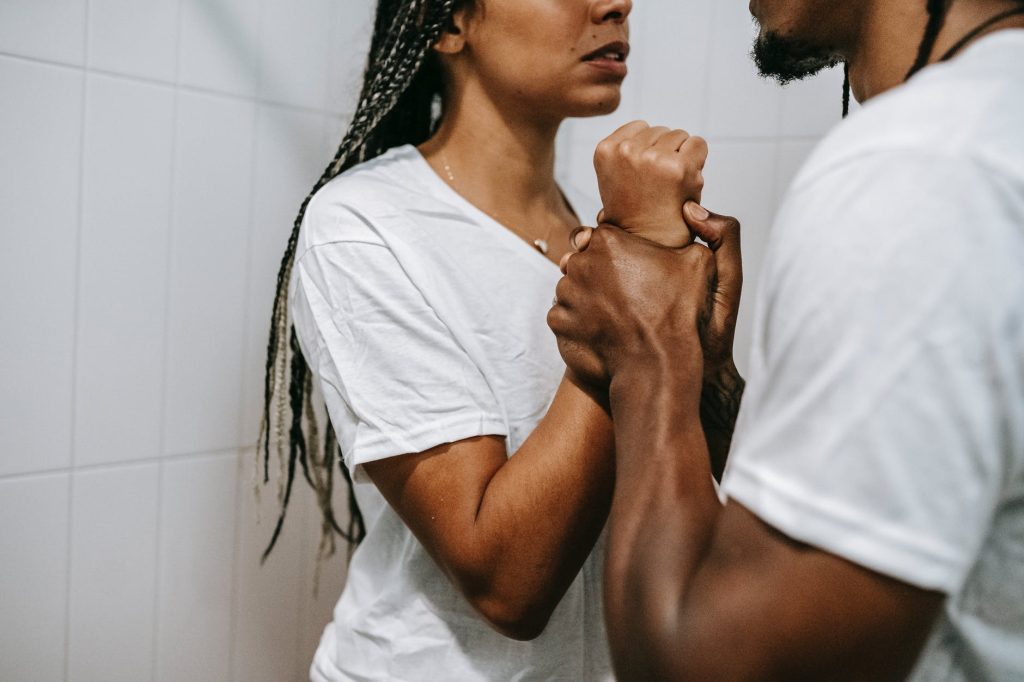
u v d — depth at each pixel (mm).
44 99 910
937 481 335
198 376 1073
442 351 687
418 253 709
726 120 1246
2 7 872
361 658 785
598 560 746
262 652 1177
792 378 363
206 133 1047
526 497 624
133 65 974
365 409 685
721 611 361
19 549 939
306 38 1138
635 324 538
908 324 334
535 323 742
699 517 415
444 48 802
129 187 985
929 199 338
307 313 749
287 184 1140
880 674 353
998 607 396
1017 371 333
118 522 1017
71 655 989
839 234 356
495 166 814
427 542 683
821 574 347
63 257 941
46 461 950
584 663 745
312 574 1226
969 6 435
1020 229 334
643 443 477
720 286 595
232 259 1091
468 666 737
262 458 1148
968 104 355
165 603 1068
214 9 1037
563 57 753
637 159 607
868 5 486
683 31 1281
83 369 969
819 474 348
